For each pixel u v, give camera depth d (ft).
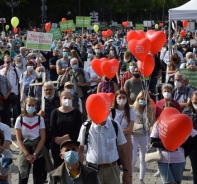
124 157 25.63
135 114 31.04
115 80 53.57
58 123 29.89
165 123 22.61
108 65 38.75
